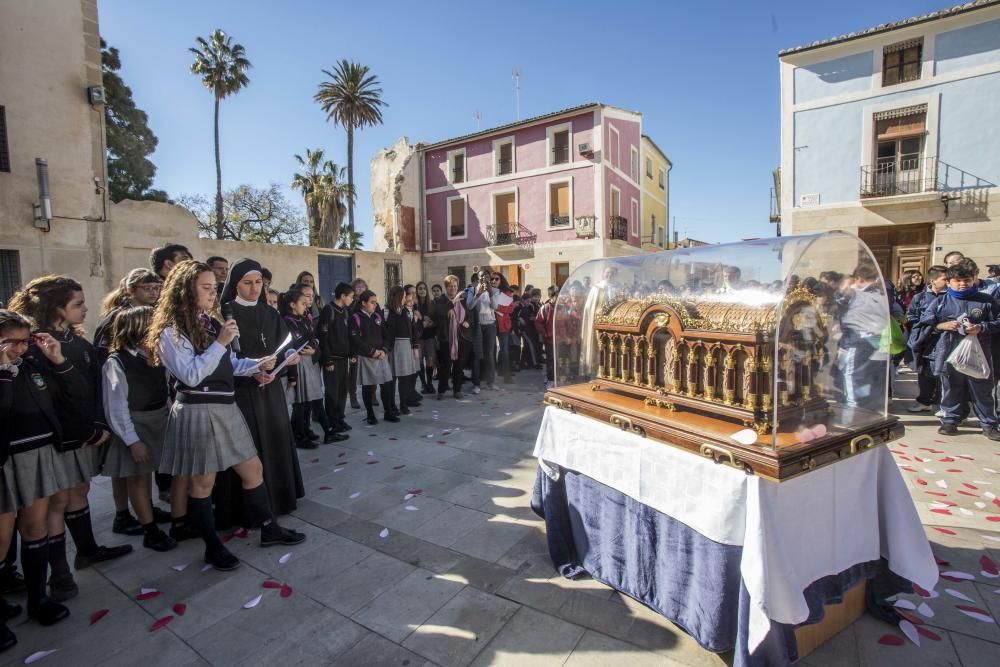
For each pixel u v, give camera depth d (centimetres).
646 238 2347
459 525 327
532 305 997
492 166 2034
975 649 202
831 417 210
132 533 334
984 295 457
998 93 1073
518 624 227
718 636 191
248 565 288
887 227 1214
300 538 312
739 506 178
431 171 2211
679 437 201
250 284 334
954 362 457
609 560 248
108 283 1086
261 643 223
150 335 267
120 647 224
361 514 348
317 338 533
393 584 263
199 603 254
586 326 303
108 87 1880
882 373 221
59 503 260
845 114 1212
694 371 220
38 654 220
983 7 1057
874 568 217
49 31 989
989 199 1091
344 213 2625
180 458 272
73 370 255
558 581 260
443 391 731
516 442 501
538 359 1023
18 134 961
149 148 2072
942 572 253
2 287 962
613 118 1905
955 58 1106
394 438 528
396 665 206
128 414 286
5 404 223
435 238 2220
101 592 267
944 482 366
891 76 1179
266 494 310
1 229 947
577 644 212
